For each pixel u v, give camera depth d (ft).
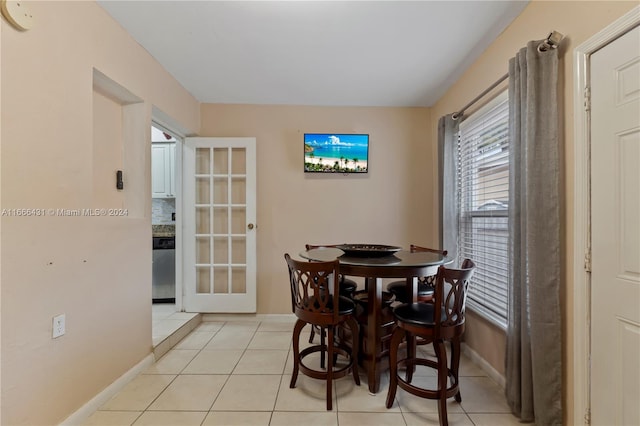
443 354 5.07
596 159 4.26
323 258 6.73
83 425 5.07
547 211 4.87
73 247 5.01
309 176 10.61
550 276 4.83
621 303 3.93
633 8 3.72
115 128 6.82
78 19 5.11
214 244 10.58
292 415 5.38
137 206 7.03
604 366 4.16
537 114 4.94
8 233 4.00
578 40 4.52
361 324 6.99
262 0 5.50
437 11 5.79
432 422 5.21
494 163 7.06
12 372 4.06
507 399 5.60
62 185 4.80
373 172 10.66
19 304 4.14
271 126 10.56
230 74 8.41
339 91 9.53
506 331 6.02
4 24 3.95
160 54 7.36
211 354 7.85
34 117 4.34
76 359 5.07
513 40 6.07
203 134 10.49
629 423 3.84
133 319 6.66
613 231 4.03
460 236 8.65
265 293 10.51
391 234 10.66
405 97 9.98
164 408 5.55
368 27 6.30
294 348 6.21
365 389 6.26
